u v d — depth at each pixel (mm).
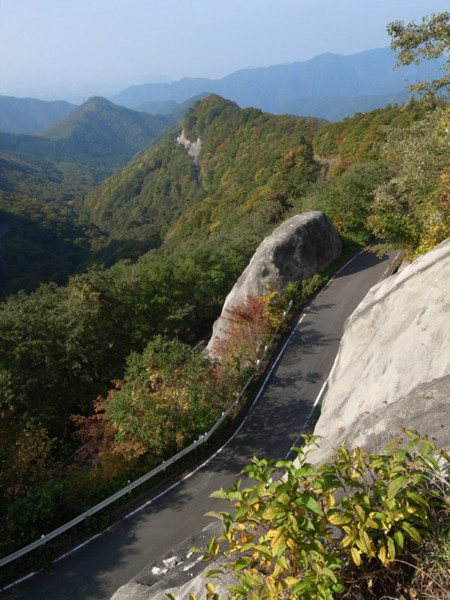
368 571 2389
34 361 16984
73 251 124188
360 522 2105
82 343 18000
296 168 69312
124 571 9312
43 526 10133
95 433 12586
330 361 14773
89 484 11414
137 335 20531
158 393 12133
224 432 12688
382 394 6031
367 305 8891
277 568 2102
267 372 14672
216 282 24297
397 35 13281
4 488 11539
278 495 2154
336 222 24578
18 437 13445
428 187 13203
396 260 16422
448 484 2359
